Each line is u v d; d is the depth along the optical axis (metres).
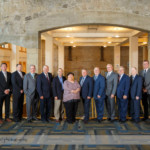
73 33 11.24
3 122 4.89
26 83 4.88
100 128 4.42
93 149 3.33
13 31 7.04
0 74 4.95
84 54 19.84
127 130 4.27
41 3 6.98
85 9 6.95
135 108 4.81
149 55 7.20
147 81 4.86
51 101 5.18
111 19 6.95
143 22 6.95
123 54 19.52
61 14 6.98
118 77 4.99
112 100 4.89
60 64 16.38
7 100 5.04
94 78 5.00
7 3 6.99
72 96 4.69
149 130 4.27
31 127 4.50
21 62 15.48
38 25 7.01
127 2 6.92
